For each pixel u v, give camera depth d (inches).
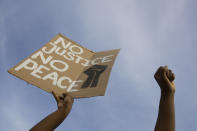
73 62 88.4
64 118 51.4
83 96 73.2
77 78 81.2
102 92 71.8
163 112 50.4
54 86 75.8
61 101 55.4
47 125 49.3
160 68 53.1
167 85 51.8
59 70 81.4
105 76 78.2
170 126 49.3
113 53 90.9
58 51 89.4
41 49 86.6
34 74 76.2
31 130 48.8
